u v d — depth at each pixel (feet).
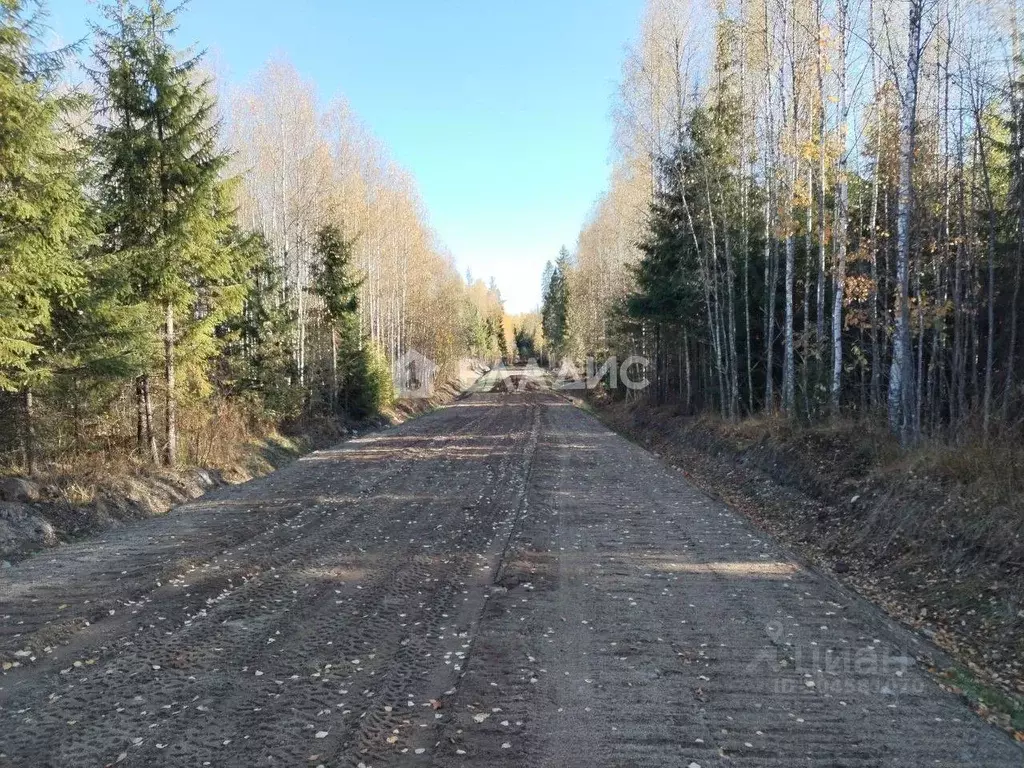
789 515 36.35
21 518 30.50
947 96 41.86
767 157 62.28
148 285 44.65
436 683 16.39
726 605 22.17
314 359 92.48
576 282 175.01
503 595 23.25
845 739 13.78
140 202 43.75
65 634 19.52
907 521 27.45
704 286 67.82
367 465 58.08
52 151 31.48
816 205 61.11
